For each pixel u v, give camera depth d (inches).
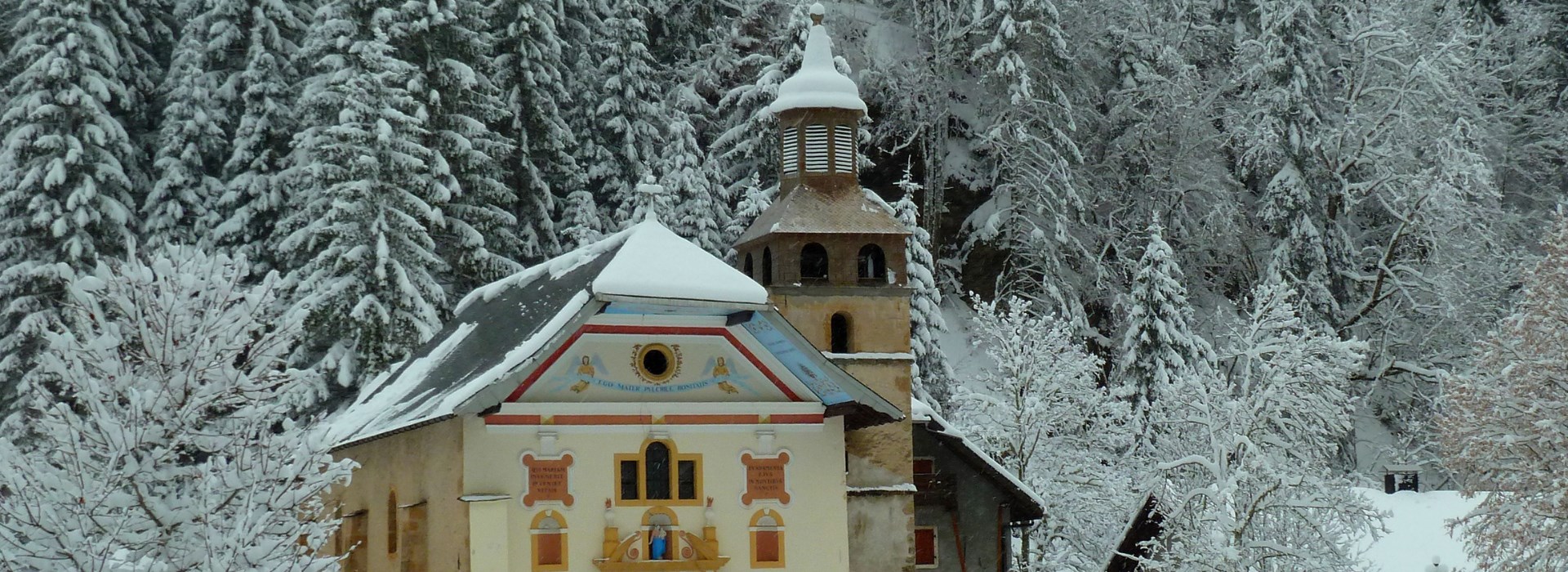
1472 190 3065.9
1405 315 3154.5
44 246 2384.4
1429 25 3422.7
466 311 1729.8
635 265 1315.2
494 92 2615.7
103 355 1098.7
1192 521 2000.5
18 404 2199.8
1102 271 3029.0
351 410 1660.9
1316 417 2075.5
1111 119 3211.1
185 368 1107.3
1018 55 2920.8
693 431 1366.9
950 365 2573.8
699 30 3302.2
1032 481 2169.0
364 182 2177.7
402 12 2470.5
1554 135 3629.4
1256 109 3147.1
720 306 1326.3
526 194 2667.3
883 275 1582.2
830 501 1396.4
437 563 1346.0
